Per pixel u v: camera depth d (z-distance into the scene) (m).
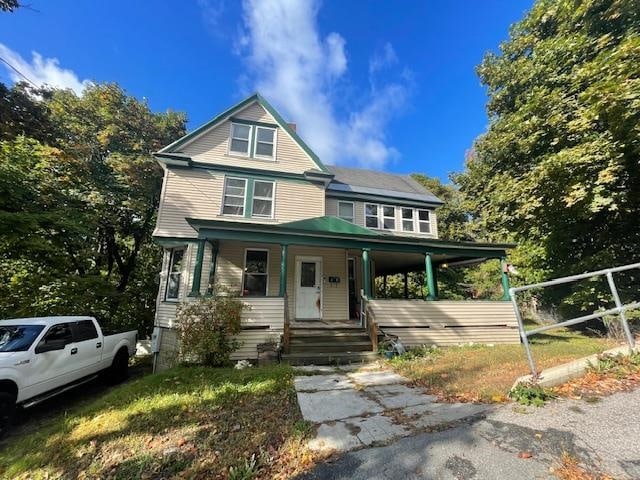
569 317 13.19
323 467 2.88
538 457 2.69
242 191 12.81
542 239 12.77
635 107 7.63
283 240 9.57
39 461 3.62
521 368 5.68
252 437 3.59
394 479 2.59
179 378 6.24
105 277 17.48
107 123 17.11
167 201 11.94
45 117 10.39
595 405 3.52
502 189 12.25
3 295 10.61
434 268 17.02
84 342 7.21
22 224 8.79
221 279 11.38
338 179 16.42
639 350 4.80
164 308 11.33
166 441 3.67
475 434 3.20
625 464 2.49
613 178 8.48
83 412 4.93
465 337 10.23
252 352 8.46
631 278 10.44
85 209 13.77
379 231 15.69
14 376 5.28
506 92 14.45
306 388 5.45
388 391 5.14
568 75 11.15
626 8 9.84
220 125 13.23
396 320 9.78
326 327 9.45
